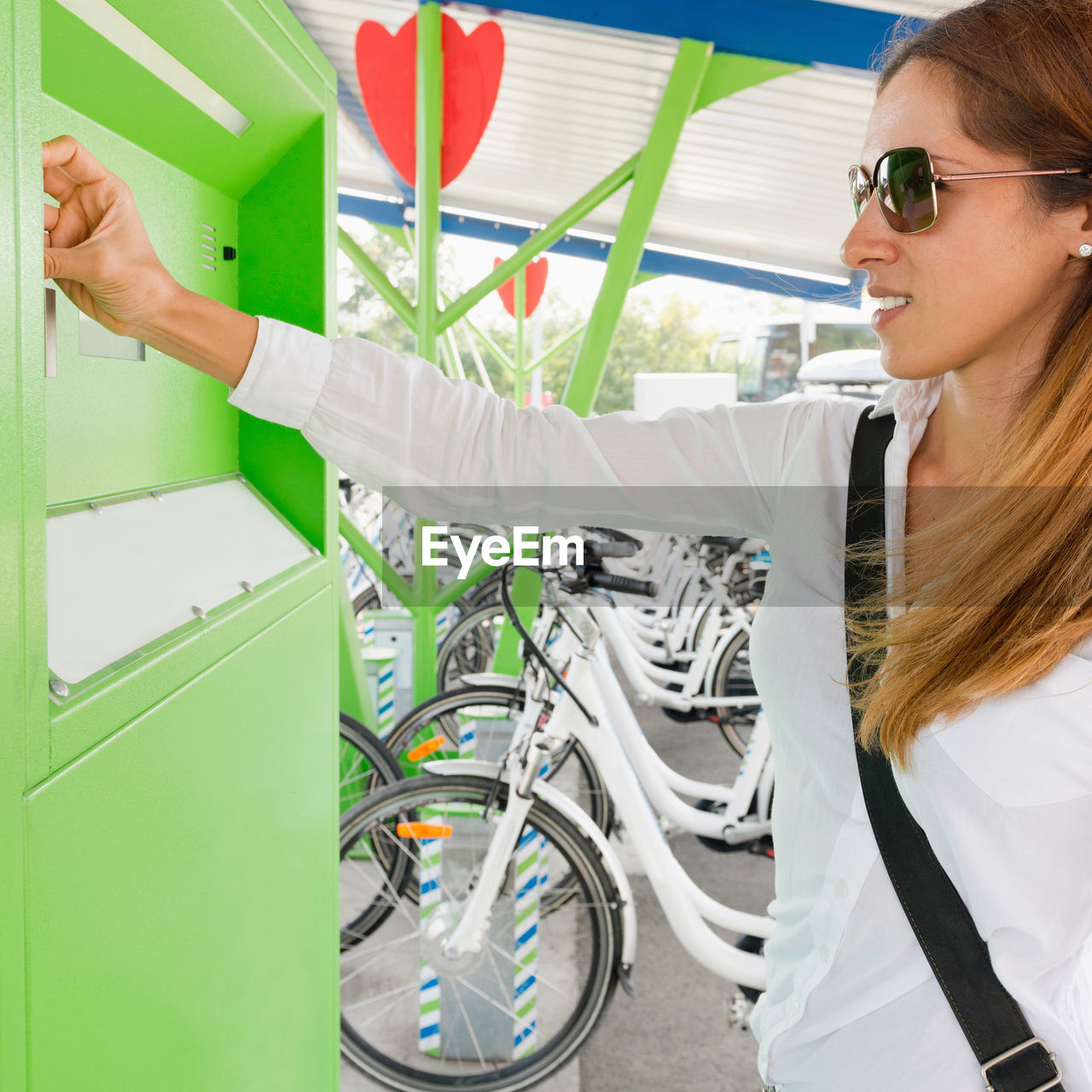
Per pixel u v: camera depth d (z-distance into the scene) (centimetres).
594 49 283
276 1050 107
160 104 92
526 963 204
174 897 77
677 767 393
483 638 379
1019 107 63
